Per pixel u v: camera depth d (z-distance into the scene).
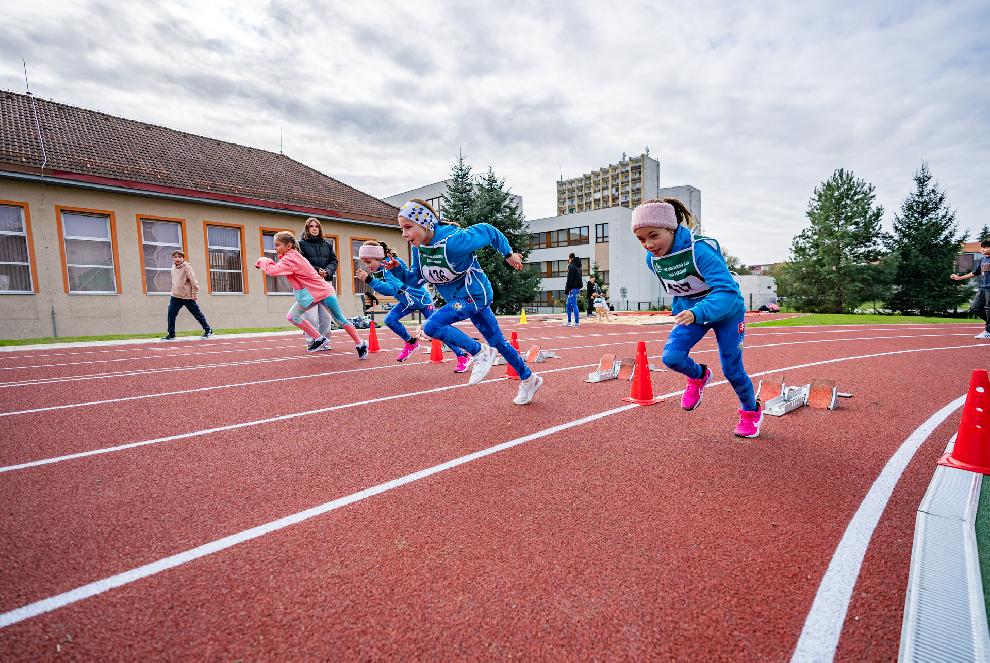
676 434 3.79
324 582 1.92
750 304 37.19
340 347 10.31
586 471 3.05
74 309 14.26
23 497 2.73
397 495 2.72
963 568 1.89
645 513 2.48
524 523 2.39
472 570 1.99
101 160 15.66
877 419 4.14
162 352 9.36
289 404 4.90
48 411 4.65
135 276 15.34
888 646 1.55
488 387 5.74
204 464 3.22
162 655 1.54
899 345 9.48
